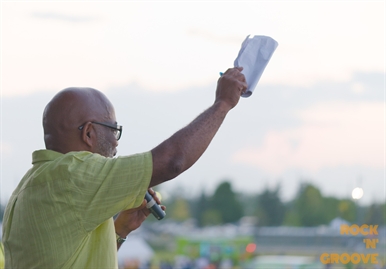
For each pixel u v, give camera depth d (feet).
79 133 9.54
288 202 306.55
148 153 9.02
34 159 9.68
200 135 9.23
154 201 11.25
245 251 115.24
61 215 8.97
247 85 9.89
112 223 9.68
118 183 8.89
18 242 9.33
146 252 107.34
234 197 334.03
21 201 9.39
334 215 274.16
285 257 102.47
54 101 9.70
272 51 10.17
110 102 9.97
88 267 9.15
